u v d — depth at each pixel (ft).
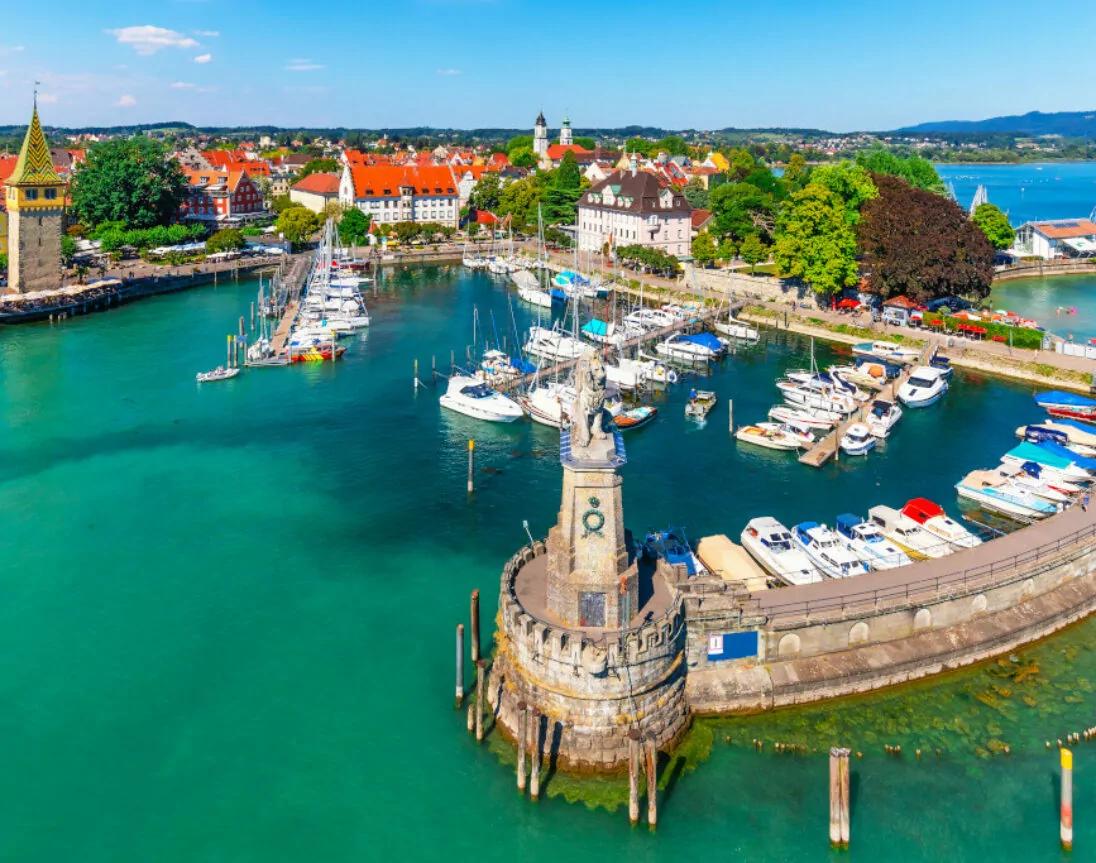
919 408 403.54
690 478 326.85
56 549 274.77
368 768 183.01
